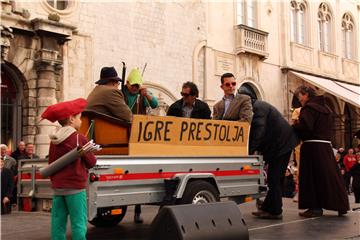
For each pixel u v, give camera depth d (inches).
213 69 826.2
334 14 1128.2
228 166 295.6
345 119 1135.0
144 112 316.8
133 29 698.8
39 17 595.8
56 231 206.5
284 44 978.7
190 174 267.4
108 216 318.0
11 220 368.2
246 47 876.6
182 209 144.8
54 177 202.5
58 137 201.0
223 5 855.7
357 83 1187.9
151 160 256.7
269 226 304.3
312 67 1043.9
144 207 451.5
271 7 960.9
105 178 235.5
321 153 350.9
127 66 687.7
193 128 279.7
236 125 305.6
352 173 548.4
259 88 914.7
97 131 270.8
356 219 338.6
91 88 645.3
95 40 653.3
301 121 350.0
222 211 154.3
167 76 743.1
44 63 586.9
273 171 341.1
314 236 264.8
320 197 351.9
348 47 1186.0
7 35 544.4
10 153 540.7
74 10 631.8
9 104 584.4
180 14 770.8
